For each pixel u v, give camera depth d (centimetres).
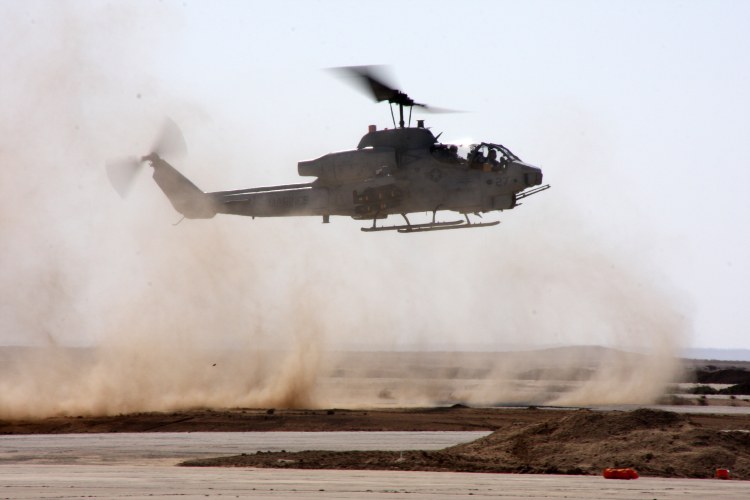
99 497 6400
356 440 11244
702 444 8969
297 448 10294
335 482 7312
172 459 9219
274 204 14425
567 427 9756
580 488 7094
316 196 13938
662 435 9175
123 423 12850
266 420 13200
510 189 13162
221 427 12606
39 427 12550
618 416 9756
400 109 13238
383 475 7856
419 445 10700
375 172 13288
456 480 7525
